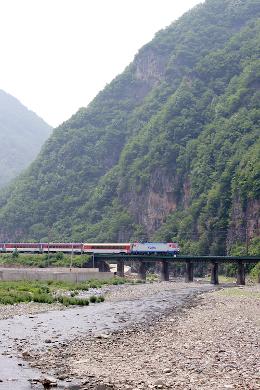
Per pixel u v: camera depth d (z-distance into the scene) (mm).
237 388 19141
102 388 19750
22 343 30375
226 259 124562
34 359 25391
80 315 46938
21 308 52844
